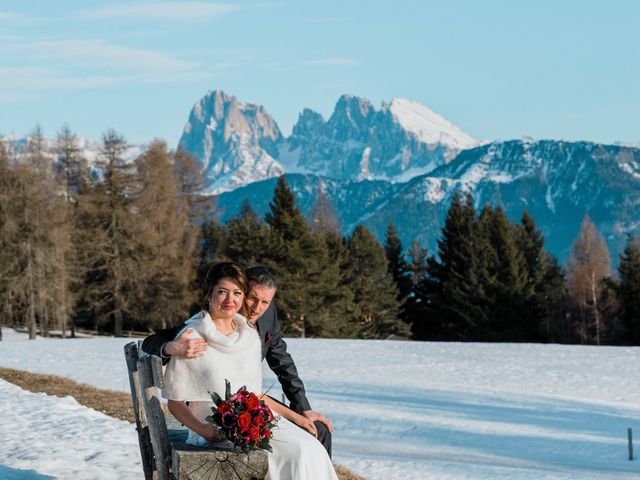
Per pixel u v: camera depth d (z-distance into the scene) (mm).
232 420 4930
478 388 31094
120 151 63406
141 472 7867
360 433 23562
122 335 63250
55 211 56250
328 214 115875
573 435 23938
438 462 18531
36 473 7688
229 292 5398
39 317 60625
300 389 6492
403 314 83375
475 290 72688
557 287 82312
